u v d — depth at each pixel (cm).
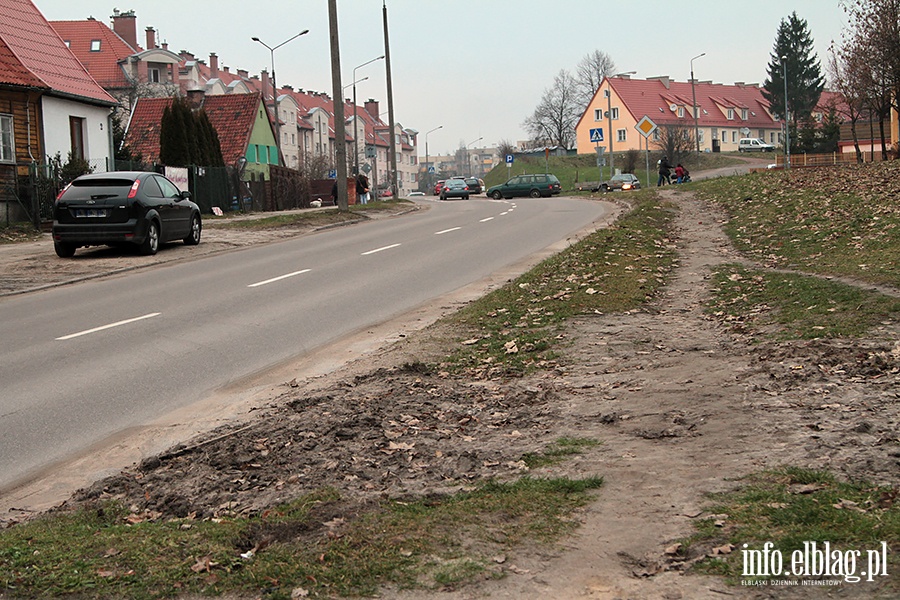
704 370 787
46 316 1286
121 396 842
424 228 2683
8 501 589
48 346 1073
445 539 443
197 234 2278
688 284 1345
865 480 480
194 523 492
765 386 704
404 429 664
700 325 1030
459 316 1145
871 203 1980
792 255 1534
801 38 12019
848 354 782
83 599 392
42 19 3753
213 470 591
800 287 1144
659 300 1220
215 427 723
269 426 682
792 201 2338
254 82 12644
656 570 403
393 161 4875
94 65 8494
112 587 401
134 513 530
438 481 546
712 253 1714
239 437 660
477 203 4584
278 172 4459
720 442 575
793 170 3744
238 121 6247
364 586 396
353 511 486
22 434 731
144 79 8438
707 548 417
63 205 1939
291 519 475
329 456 602
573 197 4706
